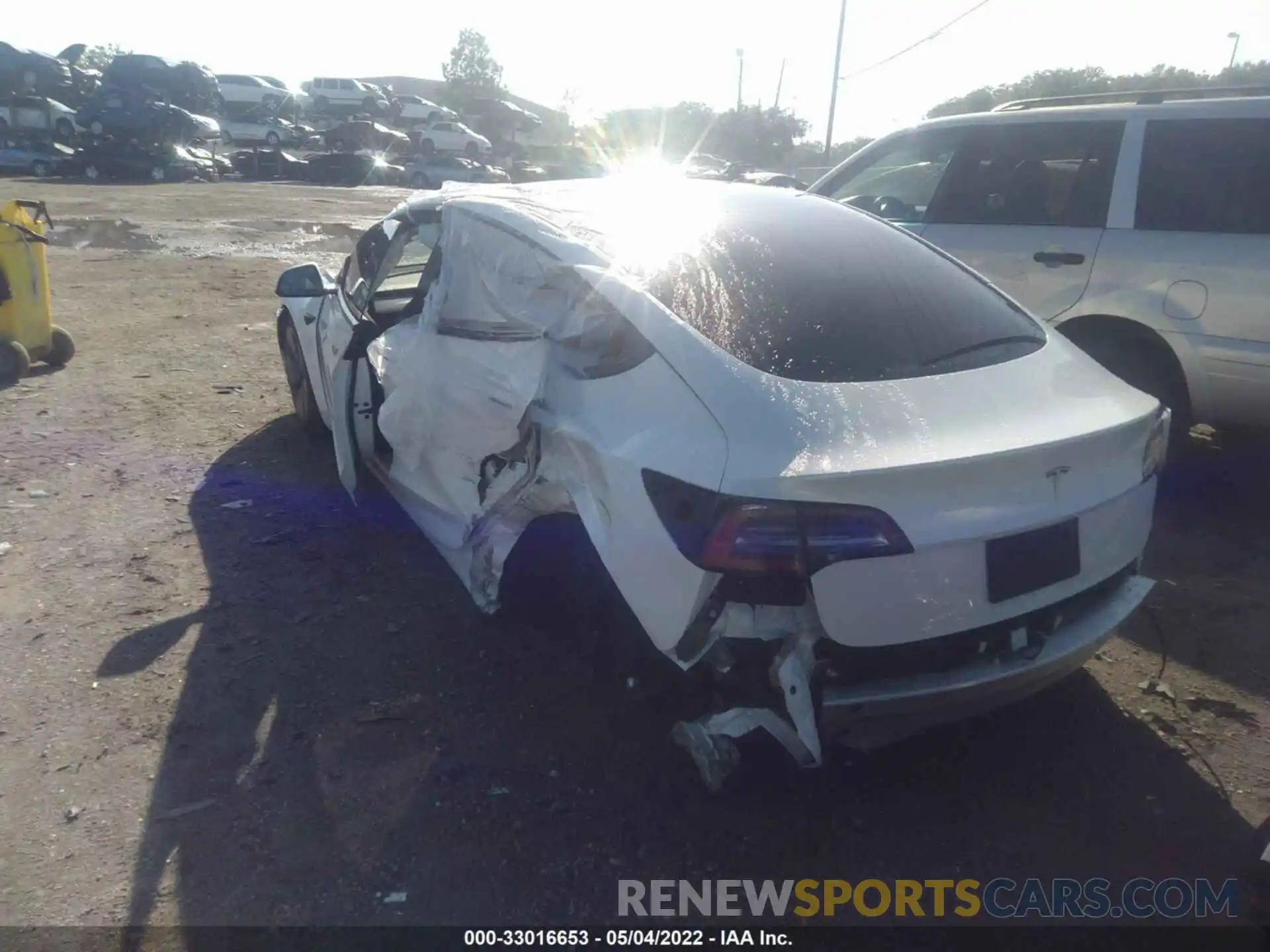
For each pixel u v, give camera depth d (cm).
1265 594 432
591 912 267
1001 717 348
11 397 700
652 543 266
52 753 326
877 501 250
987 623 266
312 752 328
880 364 294
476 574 362
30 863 280
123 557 464
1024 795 311
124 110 3381
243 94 4825
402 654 385
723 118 5525
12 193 2408
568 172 4641
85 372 774
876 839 294
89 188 2692
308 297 511
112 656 382
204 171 3266
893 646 257
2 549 469
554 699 356
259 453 600
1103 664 380
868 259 350
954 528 256
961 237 587
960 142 603
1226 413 502
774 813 303
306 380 607
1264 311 475
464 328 377
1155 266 509
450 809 302
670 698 287
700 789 311
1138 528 306
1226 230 494
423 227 457
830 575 248
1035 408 288
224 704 353
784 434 259
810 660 255
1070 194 549
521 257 356
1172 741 335
